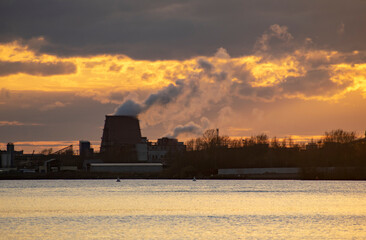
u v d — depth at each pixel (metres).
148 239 138.62
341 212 196.38
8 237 141.88
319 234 145.62
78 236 142.75
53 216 184.75
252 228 155.50
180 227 157.25
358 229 153.88
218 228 155.25
